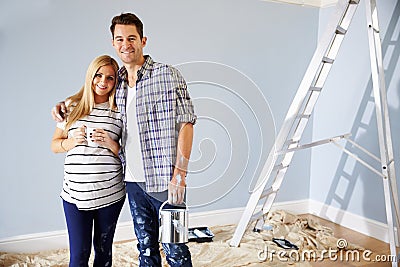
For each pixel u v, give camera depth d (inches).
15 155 120.1
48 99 122.0
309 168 166.4
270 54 152.9
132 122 76.4
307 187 167.3
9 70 116.3
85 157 82.9
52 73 121.5
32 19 117.0
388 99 137.3
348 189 151.6
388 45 136.5
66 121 85.7
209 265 117.2
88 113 84.1
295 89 160.1
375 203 141.9
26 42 117.3
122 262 117.6
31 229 124.7
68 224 86.3
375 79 117.2
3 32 114.2
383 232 139.3
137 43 78.3
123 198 90.1
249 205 127.9
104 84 82.7
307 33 159.5
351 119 149.3
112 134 84.9
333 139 125.0
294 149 117.8
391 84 135.9
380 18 138.9
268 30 151.3
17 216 122.5
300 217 155.7
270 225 145.8
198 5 138.3
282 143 121.6
